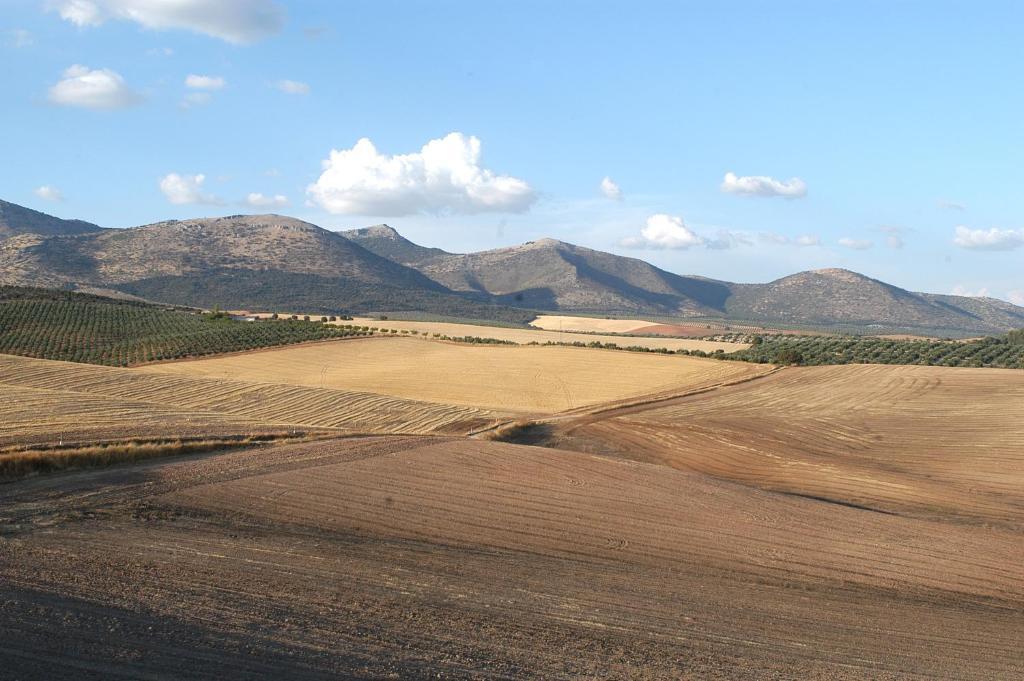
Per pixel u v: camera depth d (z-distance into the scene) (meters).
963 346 83.94
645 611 14.52
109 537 16.48
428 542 18.50
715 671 11.77
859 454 38.53
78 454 24.23
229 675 10.02
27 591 12.44
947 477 33.50
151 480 22.62
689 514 22.88
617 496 24.52
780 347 88.19
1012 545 22.06
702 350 99.56
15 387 42.41
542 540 19.39
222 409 44.66
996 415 47.97
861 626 14.77
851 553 20.02
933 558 20.09
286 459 27.25
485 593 14.83
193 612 12.20
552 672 11.17
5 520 17.27
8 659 9.89
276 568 15.23
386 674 10.53
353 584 14.62
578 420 47.91
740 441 41.12
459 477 25.84
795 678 11.77
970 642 14.36
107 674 9.72
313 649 11.17
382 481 24.59
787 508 24.52
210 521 18.81
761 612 15.10
